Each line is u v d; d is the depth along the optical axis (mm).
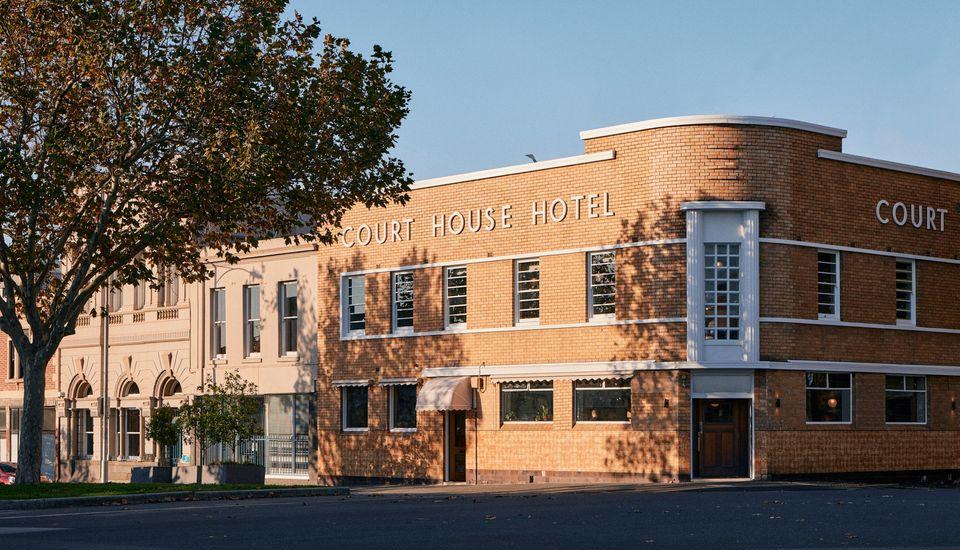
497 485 36219
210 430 37969
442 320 40781
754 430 35438
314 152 30188
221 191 28750
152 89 29000
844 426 37188
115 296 51594
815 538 16562
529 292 38969
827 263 37219
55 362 53625
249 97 28719
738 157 35562
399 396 42312
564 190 38062
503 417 39375
